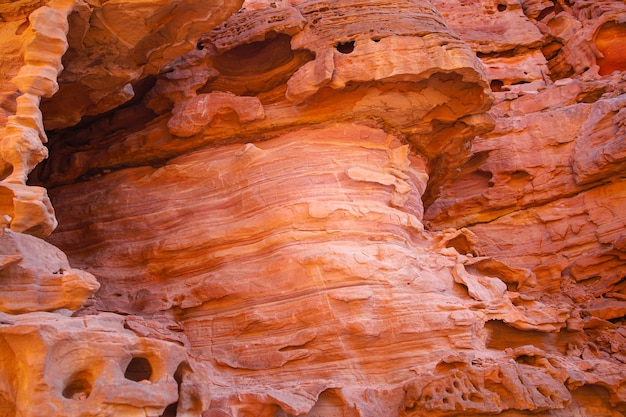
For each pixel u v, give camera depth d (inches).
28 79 261.6
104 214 365.1
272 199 334.0
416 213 369.1
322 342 298.2
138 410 191.3
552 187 475.2
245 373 298.7
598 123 464.4
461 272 340.5
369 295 303.3
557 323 337.4
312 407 269.0
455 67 340.2
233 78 375.6
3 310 217.3
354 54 341.4
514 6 636.1
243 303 317.4
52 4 273.6
